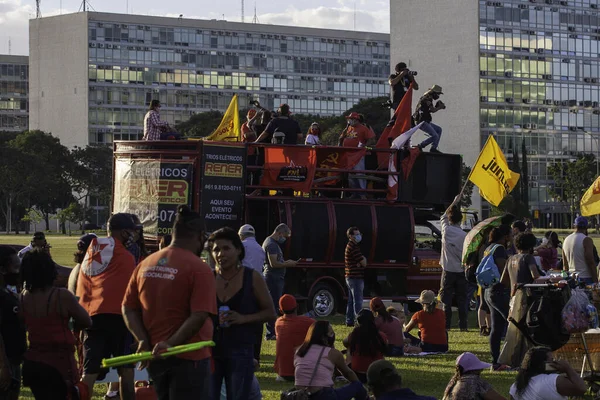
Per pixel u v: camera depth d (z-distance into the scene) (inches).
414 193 1095.6
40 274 423.8
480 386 454.3
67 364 427.5
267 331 869.8
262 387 606.9
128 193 1031.0
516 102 6289.4
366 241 1057.5
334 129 5629.9
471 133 6176.2
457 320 1066.1
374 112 6230.3
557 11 6422.2
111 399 540.7
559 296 569.9
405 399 412.8
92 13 7672.2
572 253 777.6
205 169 1007.0
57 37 7864.2
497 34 6210.6
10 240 3860.7
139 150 1026.7
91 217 7347.4
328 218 1040.2
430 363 712.4
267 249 847.7
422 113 1127.6
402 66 1133.1
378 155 1084.5
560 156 6446.9
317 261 1038.4
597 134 6569.9
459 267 927.0
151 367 359.9
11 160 6008.9
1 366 436.5
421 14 6289.4
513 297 615.8
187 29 7824.8
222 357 416.5
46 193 6141.7
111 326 466.6
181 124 6673.2
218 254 416.5
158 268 355.9
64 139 7829.7
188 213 365.1
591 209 1010.1
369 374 420.2
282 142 1046.4
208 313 352.8
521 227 885.8
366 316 585.3
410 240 1076.5
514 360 606.9
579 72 6496.1
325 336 492.1
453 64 6210.6
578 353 573.9
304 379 483.2
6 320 449.1
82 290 473.4
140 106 7731.3
